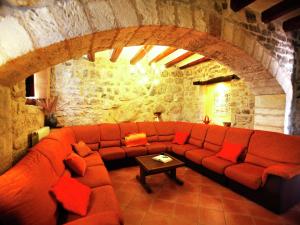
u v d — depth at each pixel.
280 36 2.91
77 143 3.33
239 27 2.33
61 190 1.50
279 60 2.90
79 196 1.59
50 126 3.50
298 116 3.29
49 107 3.49
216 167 2.73
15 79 1.41
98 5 1.36
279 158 2.40
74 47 1.48
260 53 2.61
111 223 1.10
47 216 1.22
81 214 1.45
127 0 1.49
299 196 2.24
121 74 4.64
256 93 3.37
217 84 4.63
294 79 3.17
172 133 4.45
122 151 3.42
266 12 2.52
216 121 4.68
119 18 1.46
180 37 2.08
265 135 2.70
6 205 1.01
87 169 2.46
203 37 2.10
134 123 4.23
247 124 3.80
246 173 2.32
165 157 2.99
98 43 1.66
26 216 1.07
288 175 1.92
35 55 1.23
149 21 1.61
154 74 5.02
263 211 2.09
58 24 1.22
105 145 3.71
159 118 5.11
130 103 4.77
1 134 1.38
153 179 2.99
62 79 4.03
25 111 2.07
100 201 1.66
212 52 2.59
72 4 1.26
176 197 2.42
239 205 2.22
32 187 1.22
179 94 5.37
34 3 1.14
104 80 4.46
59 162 2.03
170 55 4.04
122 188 2.67
